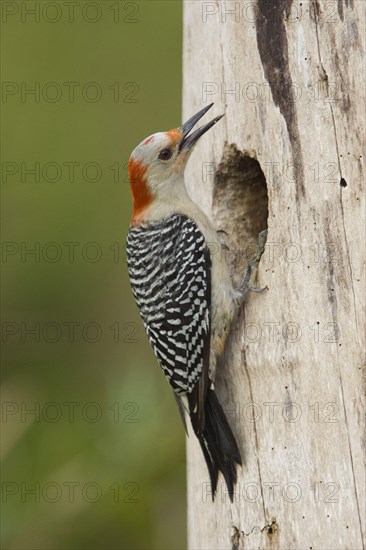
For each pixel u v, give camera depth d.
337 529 9.01
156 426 13.45
